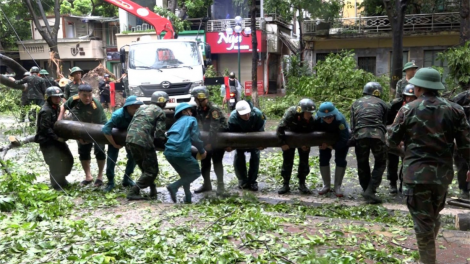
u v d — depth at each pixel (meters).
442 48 24.22
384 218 6.07
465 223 5.54
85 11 36.22
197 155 7.12
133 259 4.25
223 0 30.66
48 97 7.51
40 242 4.64
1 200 6.17
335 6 23.62
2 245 4.60
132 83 13.77
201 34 29.22
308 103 6.81
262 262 4.14
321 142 7.13
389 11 16.69
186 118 6.85
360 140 6.78
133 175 8.89
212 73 23.38
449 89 15.41
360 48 25.55
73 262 4.19
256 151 7.77
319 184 8.38
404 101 7.20
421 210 4.19
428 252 4.22
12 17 31.95
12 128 14.04
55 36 26.16
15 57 34.06
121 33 30.55
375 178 6.92
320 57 26.47
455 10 24.14
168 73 13.72
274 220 5.51
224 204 6.71
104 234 4.88
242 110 7.14
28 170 9.38
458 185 7.76
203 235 4.97
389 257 4.32
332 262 4.09
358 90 16.53
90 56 33.16
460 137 4.15
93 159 10.77
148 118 6.88
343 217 6.22
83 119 7.87
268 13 27.41
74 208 6.42
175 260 4.22
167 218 5.73
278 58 33.78
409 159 4.21
